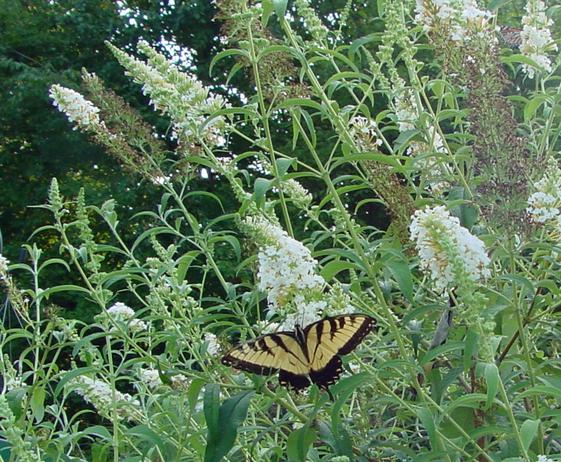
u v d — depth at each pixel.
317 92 0.70
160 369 0.70
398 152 0.81
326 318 0.55
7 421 0.49
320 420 0.62
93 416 2.14
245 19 0.71
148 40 3.06
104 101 0.83
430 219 0.51
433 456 0.52
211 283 2.22
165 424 0.82
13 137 2.98
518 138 0.62
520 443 0.45
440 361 0.69
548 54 0.90
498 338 0.46
